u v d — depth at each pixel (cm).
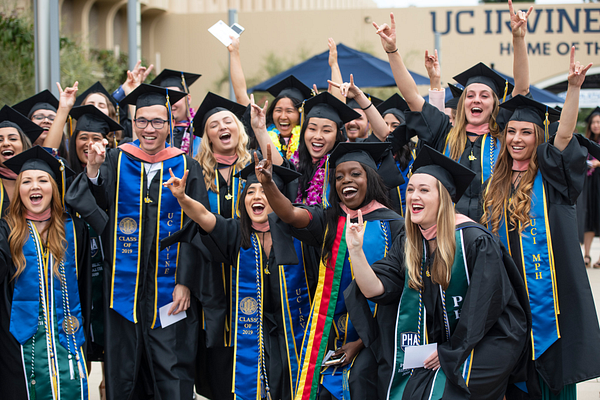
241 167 431
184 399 385
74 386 365
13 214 366
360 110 544
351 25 2081
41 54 641
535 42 2067
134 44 1017
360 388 350
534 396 358
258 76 2109
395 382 337
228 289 412
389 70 1005
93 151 378
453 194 337
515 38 399
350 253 335
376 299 339
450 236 325
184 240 388
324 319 369
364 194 371
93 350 432
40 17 638
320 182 424
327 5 3119
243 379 386
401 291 346
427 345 327
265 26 2106
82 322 381
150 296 395
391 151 456
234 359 389
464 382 309
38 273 365
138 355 388
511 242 370
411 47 2075
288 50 2103
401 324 338
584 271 360
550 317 353
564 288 357
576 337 352
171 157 407
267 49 2108
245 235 393
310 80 948
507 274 332
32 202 365
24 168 368
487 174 404
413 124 439
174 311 393
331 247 371
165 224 399
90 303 393
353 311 348
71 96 443
